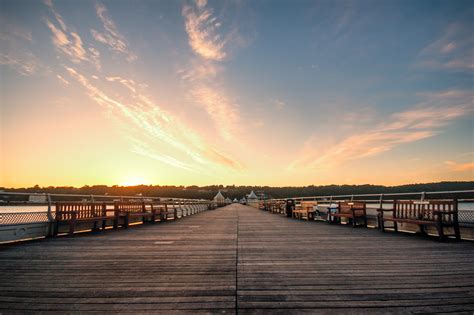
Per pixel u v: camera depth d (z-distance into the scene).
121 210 11.67
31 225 7.86
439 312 2.89
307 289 3.55
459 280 3.92
